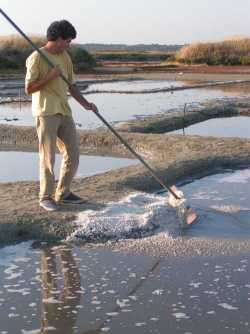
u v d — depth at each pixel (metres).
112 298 4.00
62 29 5.40
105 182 6.56
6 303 3.93
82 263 4.63
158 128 12.45
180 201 5.45
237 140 9.38
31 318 3.72
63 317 3.74
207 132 12.30
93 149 10.13
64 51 5.55
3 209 5.55
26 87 5.36
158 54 67.38
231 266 4.51
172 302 3.92
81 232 5.14
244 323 3.61
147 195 6.04
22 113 15.23
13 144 10.79
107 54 66.31
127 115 14.43
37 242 5.08
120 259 4.70
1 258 4.73
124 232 5.17
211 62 48.38
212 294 4.03
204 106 15.91
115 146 10.05
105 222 5.24
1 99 18.88
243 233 5.26
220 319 3.67
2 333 3.53
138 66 45.34
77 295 4.05
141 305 3.88
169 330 3.54
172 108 15.78
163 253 4.80
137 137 10.07
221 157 8.07
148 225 5.27
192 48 49.22
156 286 4.18
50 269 4.52
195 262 4.60
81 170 8.32
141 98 19.56
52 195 5.61
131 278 4.32
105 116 14.45
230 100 17.64
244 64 47.00
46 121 5.40
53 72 5.28
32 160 9.15
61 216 5.37
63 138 5.59
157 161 7.86
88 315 3.76
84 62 41.41
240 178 7.35
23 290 4.14
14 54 38.84
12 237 5.10
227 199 6.34
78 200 5.73
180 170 7.35
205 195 6.52
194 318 3.69
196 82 27.94
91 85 26.11
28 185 6.54
